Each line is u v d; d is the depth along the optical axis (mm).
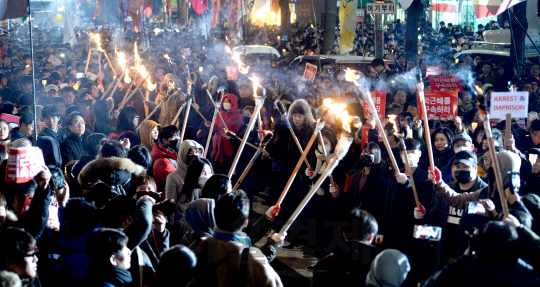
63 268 3434
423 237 3762
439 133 5945
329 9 18984
